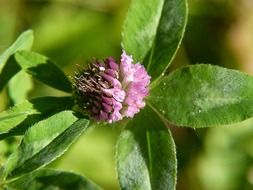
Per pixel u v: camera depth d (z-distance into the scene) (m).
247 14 0.28
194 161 0.27
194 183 0.27
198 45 0.28
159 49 0.17
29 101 0.16
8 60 0.17
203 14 0.28
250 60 0.28
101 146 0.25
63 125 0.15
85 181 0.14
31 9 0.27
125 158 0.15
